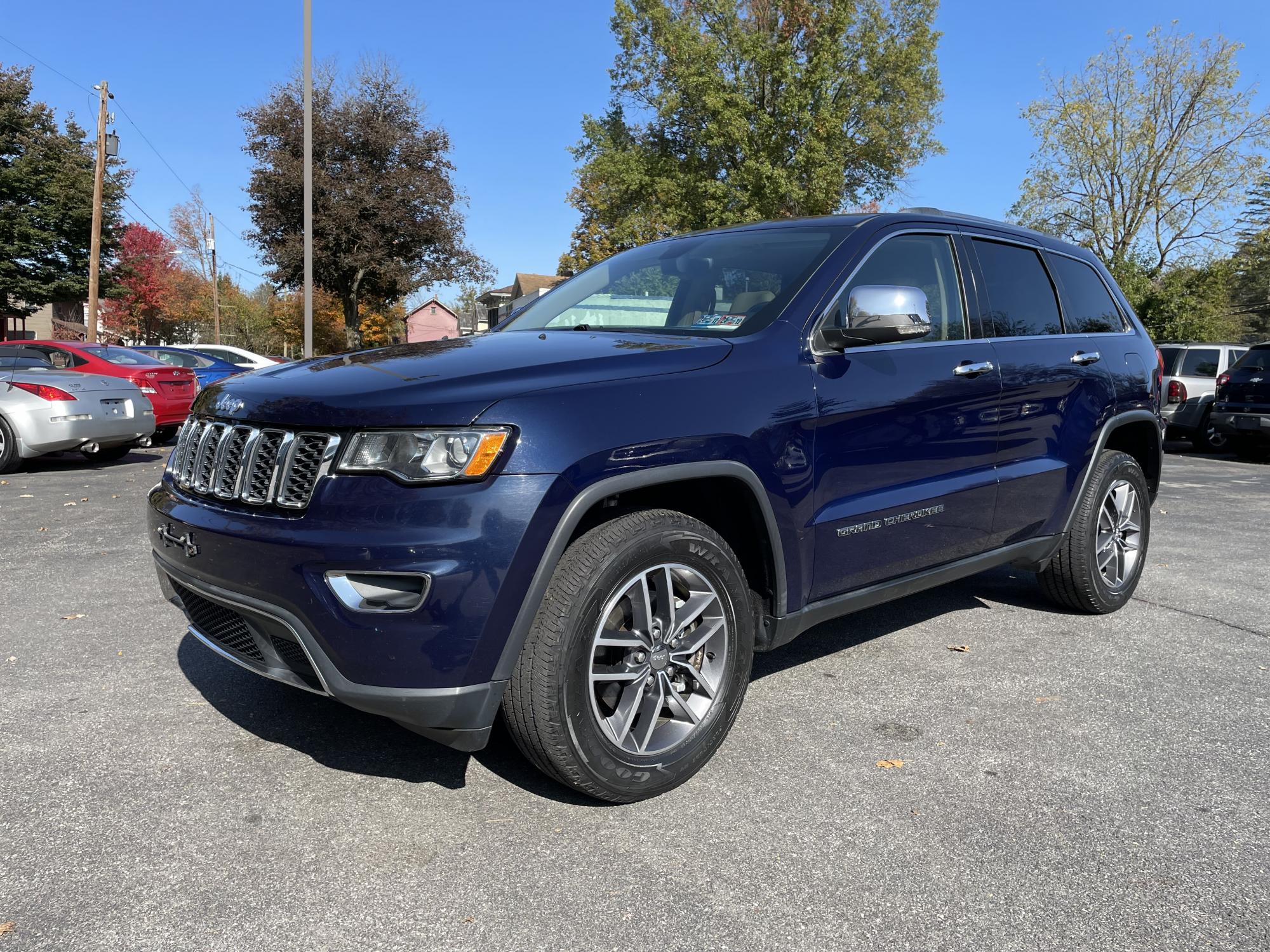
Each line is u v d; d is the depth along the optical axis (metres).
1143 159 30.78
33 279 34.47
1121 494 4.44
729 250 3.58
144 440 10.84
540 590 2.32
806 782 2.72
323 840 2.37
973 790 2.68
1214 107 29.66
